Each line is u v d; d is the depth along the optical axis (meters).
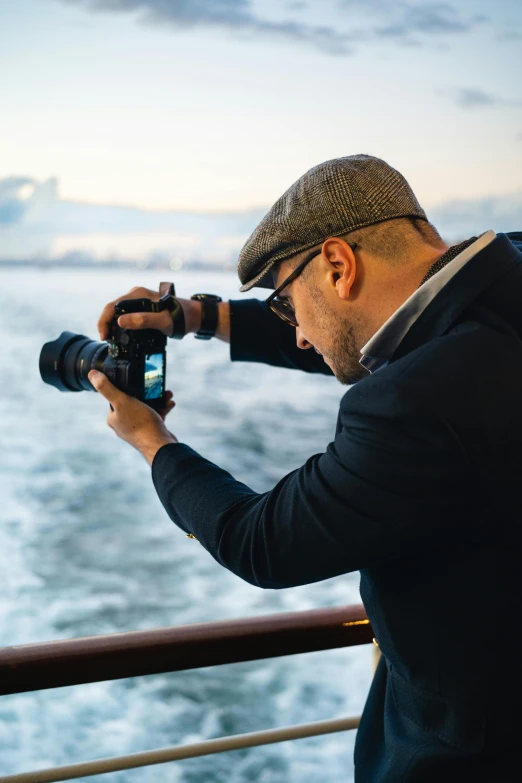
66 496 15.83
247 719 7.75
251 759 6.89
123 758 1.13
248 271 1.03
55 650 1.11
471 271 0.85
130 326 1.19
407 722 0.94
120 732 7.54
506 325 0.83
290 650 1.23
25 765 7.08
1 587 11.76
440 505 0.80
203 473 1.00
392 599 0.90
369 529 0.82
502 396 0.79
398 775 0.93
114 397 1.13
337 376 1.02
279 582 0.88
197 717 7.80
